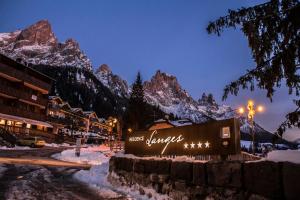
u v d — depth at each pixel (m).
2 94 46.34
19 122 48.91
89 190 10.36
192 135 8.55
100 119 93.31
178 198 7.61
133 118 74.44
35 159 24.62
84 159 29.25
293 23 5.70
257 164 5.32
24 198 8.38
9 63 48.16
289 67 5.79
